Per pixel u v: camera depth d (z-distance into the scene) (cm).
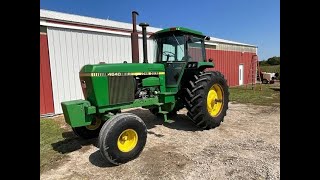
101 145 320
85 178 298
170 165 325
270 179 277
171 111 519
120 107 398
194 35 502
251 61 1764
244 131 478
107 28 816
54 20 679
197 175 294
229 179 281
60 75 693
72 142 435
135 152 344
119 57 827
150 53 910
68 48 704
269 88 1373
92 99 375
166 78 485
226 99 527
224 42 1453
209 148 385
